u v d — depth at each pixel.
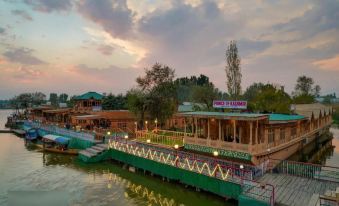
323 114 57.59
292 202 18.77
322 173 24.56
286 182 22.86
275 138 32.03
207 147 30.03
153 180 30.53
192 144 31.84
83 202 24.44
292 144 37.41
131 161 34.94
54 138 48.84
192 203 24.03
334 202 16.64
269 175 24.91
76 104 83.62
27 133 61.91
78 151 44.31
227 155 27.98
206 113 31.36
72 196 25.88
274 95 60.06
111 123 58.62
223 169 25.14
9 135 71.38
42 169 35.91
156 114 52.59
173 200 24.84
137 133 46.00
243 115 26.81
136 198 25.45
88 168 36.25
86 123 62.25
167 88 53.16
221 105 32.06
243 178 22.42
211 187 24.05
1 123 109.94
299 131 42.44
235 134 27.94
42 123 70.81
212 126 32.06
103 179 31.48
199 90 70.12
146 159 32.19
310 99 88.88
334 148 55.03
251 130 25.94
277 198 19.44
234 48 57.88
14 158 42.62
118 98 94.50
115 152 38.53
